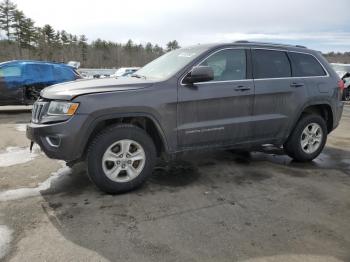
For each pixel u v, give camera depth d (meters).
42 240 2.90
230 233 3.08
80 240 2.91
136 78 4.34
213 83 4.31
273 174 4.79
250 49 4.74
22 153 5.65
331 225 3.28
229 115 4.46
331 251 2.82
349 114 12.16
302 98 5.07
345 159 5.69
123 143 3.87
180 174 4.69
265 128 4.79
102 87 3.79
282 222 3.32
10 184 4.21
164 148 4.14
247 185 4.32
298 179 4.59
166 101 3.97
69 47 74.31
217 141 4.46
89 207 3.57
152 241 2.92
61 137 3.58
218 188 4.20
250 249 2.82
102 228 3.13
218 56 4.45
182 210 3.54
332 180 4.59
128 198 3.82
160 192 4.02
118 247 2.82
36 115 3.90
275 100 4.82
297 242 2.95
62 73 11.28
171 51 5.11
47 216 3.35
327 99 5.38
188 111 4.14
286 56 5.09
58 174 4.60
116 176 3.88
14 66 10.46
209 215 3.44
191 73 4.04
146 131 4.25
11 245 2.81
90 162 3.76
